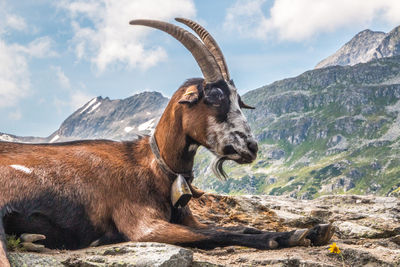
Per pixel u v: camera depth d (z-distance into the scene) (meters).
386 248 5.84
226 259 4.84
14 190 4.73
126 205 5.23
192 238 4.90
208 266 4.48
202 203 7.88
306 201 9.85
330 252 4.77
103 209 5.16
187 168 5.64
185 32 5.45
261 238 4.90
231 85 5.47
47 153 5.32
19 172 4.87
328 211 8.20
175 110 5.52
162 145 5.53
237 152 5.23
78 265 4.22
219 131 5.27
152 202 5.33
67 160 5.28
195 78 5.71
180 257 4.32
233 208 7.86
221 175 5.46
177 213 5.61
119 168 5.43
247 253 5.08
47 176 5.00
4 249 4.07
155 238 4.94
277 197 10.20
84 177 5.18
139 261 4.16
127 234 5.08
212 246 4.95
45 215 4.86
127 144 5.89
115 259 4.27
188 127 5.41
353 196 9.87
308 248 5.21
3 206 4.58
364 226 7.12
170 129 5.52
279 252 5.02
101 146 5.78
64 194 4.98
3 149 5.21
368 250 5.55
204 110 5.32
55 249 4.93
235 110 5.34
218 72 5.37
